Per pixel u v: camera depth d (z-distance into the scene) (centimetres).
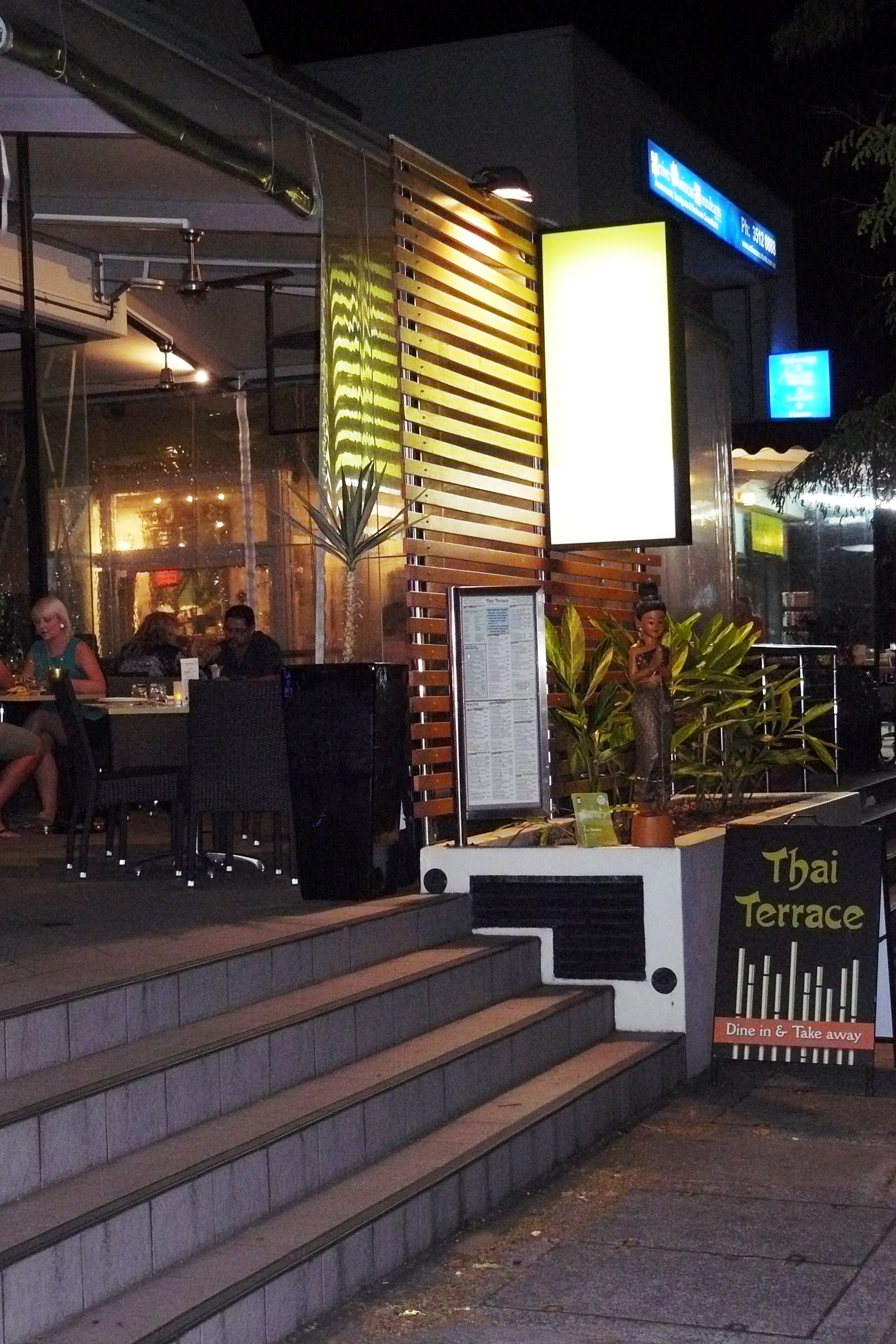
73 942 595
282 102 839
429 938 697
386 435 861
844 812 1085
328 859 717
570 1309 441
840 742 1541
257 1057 514
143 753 948
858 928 678
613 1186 552
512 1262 478
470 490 958
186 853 815
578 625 912
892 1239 490
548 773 757
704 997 725
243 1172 450
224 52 809
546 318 1023
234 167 805
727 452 1672
